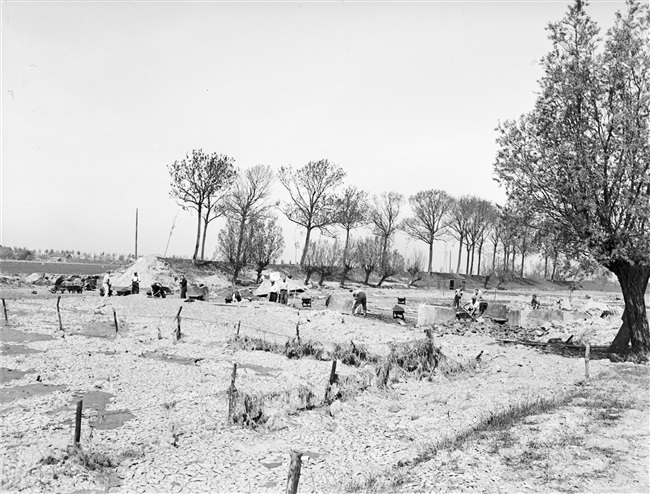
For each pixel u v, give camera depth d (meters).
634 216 22.97
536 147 25.47
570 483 8.81
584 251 24.19
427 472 9.63
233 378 13.34
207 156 65.81
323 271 70.69
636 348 24.31
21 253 103.38
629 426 12.01
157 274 55.50
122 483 9.48
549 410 13.73
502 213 26.91
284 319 31.53
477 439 11.44
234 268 59.69
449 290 85.94
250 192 69.50
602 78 24.48
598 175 23.05
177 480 9.67
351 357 21.12
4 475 9.16
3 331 23.41
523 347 27.38
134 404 13.96
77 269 79.94
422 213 99.44
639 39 24.22
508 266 107.06
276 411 13.55
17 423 11.89
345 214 82.38
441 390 17.67
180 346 22.17
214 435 12.05
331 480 9.77
